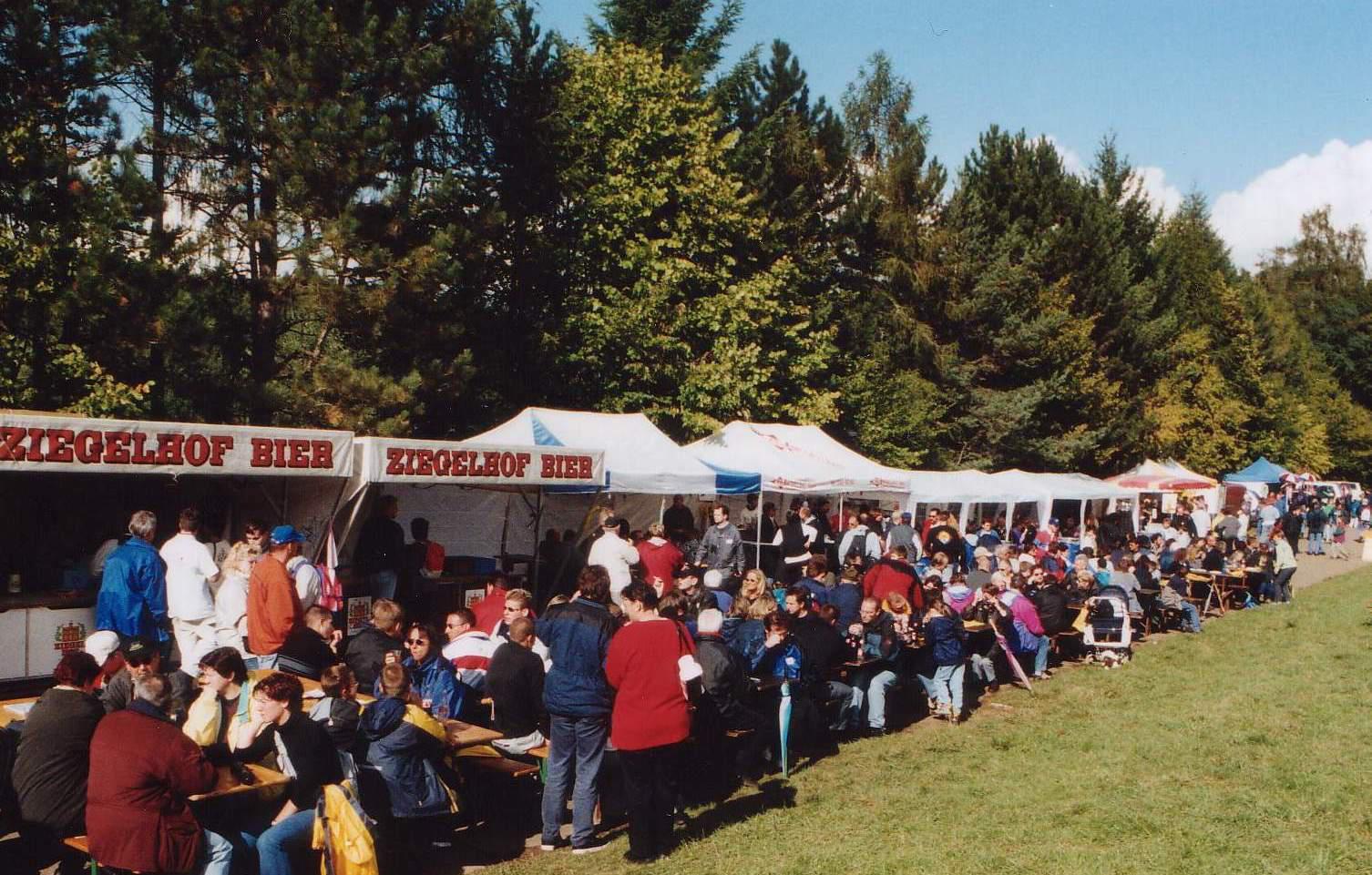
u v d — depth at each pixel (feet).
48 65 51.24
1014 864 23.35
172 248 56.39
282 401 61.36
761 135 111.65
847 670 36.09
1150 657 53.16
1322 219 262.67
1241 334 171.42
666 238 95.91
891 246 120.78
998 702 42.50
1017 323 117.19
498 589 34.04
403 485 47.75
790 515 59.67
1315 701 41.57
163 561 29.17
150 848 17.06
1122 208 148.46
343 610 37.73
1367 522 161.58
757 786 29.84
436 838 23.75
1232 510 136.36
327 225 60.59
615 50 96.73
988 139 130.82
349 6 64.59
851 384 109.91
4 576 32.65
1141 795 28.94
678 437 94.12
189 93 59.82
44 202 50.98
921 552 66.90
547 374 85.05
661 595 39.78
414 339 66.28
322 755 20.40
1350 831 26.02
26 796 18.45
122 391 50.83
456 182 66.90
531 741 25.81
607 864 23.26
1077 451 122.72
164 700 18.06
